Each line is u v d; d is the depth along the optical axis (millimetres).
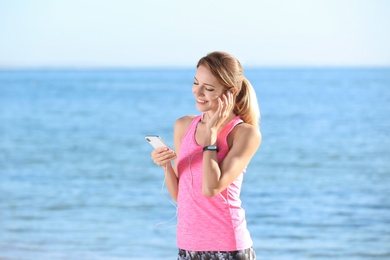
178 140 5199
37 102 67062
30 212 19188
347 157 31469
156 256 13875
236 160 4809
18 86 106750
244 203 20906
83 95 78875
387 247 15586
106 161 31219
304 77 132875
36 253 13719
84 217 18469
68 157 32812
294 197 21953
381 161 30031
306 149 34406
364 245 15766
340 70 187750
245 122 5051
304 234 16797
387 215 19031
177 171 4984
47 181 25562
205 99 4887
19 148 36406
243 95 4988
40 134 42656
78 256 13617
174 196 5133
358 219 18484
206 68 4867
